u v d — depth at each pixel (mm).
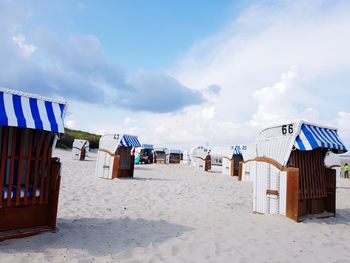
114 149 14820
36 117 4402
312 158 8055
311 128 7582
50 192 5051
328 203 8328
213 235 5617
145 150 37969
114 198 9070
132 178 15578
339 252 5039
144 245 4809
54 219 4961
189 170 26781
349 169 34094
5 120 4051
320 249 5129
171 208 8109
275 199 7488
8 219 4578
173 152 43438
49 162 4996
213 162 39938
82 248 4391
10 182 4480
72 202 7895
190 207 8445
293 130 7418
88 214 6738
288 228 6410
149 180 15203
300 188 7520
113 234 5273
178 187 12875
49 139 4953
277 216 7270
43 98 4656
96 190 10367
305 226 6668
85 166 21406
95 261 3992
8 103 4254
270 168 7688
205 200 9922
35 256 3926
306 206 7824
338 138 7934
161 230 5797
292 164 7512
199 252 4629
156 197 9820
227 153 23281
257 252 4762
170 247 4777
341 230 6617
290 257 4617
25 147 5328
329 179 8383
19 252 3990
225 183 16078
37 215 4930
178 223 6465
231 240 5348
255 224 6680
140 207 7973
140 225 6086
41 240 4512
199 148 30219
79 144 29609
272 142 7930
